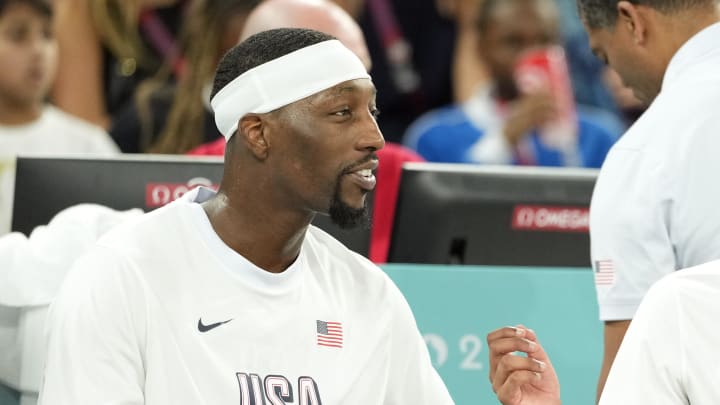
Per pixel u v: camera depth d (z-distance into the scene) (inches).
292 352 312.7
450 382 403.5
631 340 301.6
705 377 292.8
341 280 332.5
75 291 303.1
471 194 434.6
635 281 364.8
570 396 411.8
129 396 293.6
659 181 361.4
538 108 745.0
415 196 433.1
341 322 323.6
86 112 774.5
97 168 409.1
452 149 774.5
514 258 442.3
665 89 374.9
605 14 387.5
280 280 315.6
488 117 773.3
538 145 749.9
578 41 843.4
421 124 812.0
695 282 299.4
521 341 330.6
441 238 434.0
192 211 317.1
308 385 311.0
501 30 766.5
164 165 412.2
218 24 653.9
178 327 302.8
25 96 705.6
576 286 412.8
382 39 844.0
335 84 306.8
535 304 409.4
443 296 403.2
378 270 340.5
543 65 744.3
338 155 306.8
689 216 357.7
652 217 361.4
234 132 313.4
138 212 385.4
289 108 306.8
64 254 368.2
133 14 765.9
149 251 309.0
